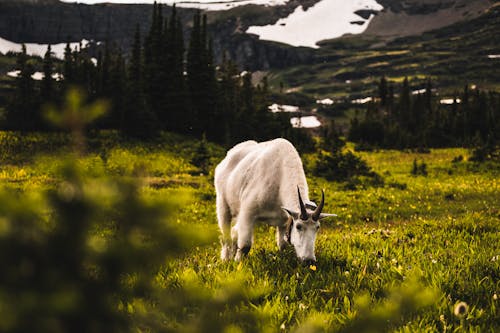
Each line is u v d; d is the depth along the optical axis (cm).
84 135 156
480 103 7231
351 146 6247
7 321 135
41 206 148
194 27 5378
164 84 5069
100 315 154
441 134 6362
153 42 5391
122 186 160
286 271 586
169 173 2739
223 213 786
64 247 150
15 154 3328
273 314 400
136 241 160
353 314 386
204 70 5269
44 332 139
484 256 625
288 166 660
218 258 703
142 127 4325
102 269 157
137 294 172
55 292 142
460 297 471
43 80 4344
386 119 8600
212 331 198
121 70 4662
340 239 837
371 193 1934
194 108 5169
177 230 164
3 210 142
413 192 2059
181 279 471
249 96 6316
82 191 154
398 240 808
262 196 668
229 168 769
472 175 3084
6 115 4138
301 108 19700
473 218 1038
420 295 252
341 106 19638
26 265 143
